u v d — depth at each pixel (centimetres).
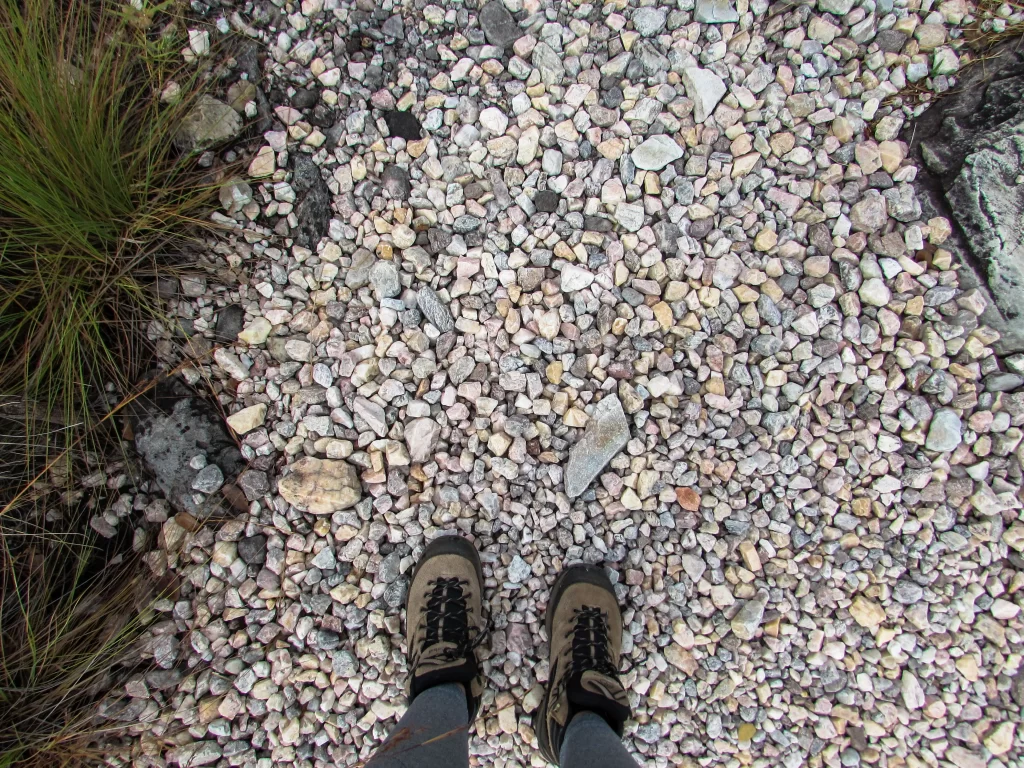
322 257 169
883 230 175
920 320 174
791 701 176
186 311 164
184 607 164
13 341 151
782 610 175
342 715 170
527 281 170
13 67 132
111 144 150
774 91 170
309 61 167
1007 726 176
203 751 165
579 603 164
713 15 167
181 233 160
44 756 156
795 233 174
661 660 174
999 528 175
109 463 162
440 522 171
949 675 177
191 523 164
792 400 173
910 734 176
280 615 168
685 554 174
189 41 162
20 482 154
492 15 167
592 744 138
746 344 173
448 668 153
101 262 154
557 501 171
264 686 166
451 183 169
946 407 174
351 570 170
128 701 164
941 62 171
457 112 169
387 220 169
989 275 170
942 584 176
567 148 170
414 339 168
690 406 170
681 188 171
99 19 155
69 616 155
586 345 171
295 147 168
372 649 167
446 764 135
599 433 168
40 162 138
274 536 168
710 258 173
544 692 173
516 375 169
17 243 145
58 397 156
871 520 175
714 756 175
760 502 175
